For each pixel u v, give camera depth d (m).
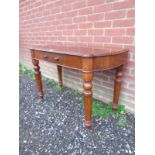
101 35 1.57
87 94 1.21
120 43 1.43
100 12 1.51
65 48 1.65
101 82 1.77
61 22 2.02
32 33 2.75
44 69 2.73
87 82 1.16
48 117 1.63
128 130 1.36
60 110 1.74
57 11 2.03
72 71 2.13
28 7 2.65
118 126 1.41
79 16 1.74
